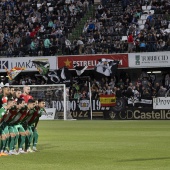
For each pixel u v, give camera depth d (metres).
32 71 66.25
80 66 63.84
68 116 60.88
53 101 61.09
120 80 61.25
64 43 67.06
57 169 18.30
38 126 46.28
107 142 29.47
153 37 63.03
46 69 64.62
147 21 66.31
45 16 72.81
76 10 72.75
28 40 69.31
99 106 59.62
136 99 58.16
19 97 24.86
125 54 62.88
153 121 53.22
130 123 49.66
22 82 66.19
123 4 70.56
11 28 72.38
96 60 63.47
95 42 66.38
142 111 57.41
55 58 64.94
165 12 68.12
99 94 59.72
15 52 68.50
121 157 21.88
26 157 22.28
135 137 32.94
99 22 69.00
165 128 41.62
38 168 18.61
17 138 23.88
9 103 23.09
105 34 67.19
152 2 69.69
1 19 74.38
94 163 19.91
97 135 35.09
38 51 67.06
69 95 61.50
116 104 58.62
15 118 23.73
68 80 63.03
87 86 61.88
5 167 19.00
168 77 61.50
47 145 27.92
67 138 32.81
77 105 60.75
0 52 69.75
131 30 65.94
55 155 22.97
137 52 62.44
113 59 63.09
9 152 23.56
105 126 45.25
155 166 18.86
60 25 71.19
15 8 75.31
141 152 23.83
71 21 71.50
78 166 19.05
